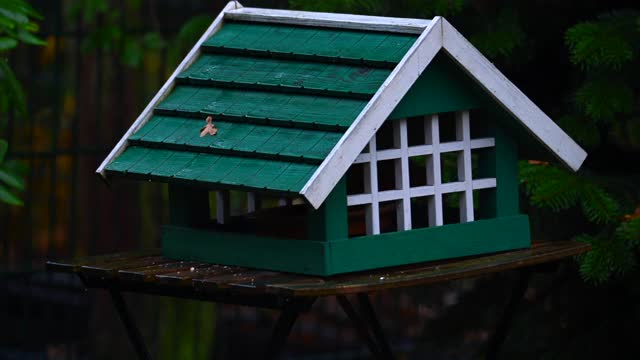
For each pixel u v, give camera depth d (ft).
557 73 32.37
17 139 47.11
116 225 47.01
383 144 23.61
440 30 20.98
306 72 21.66
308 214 20.76
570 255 22.98
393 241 21.17
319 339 51.21
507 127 22.74
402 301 47.67
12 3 26.11
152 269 21.53
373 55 21.12
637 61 28.53
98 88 42.45
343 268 20.51
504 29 30.07
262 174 20.29
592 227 29.58
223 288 19.90
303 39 22.39
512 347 30.91
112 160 22.21
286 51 22.24
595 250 26.94
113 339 47.32
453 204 26.81
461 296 31.76
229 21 23.71
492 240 22.56
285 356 49.42
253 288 19.56
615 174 30.27
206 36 23.40
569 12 31.40
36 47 46.47
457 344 32.17
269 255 21.11
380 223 24.54
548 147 22.58
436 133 21.89
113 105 50.24
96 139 44.11
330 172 19.63
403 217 21.45
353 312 25.63
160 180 21.44
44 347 48.57
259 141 20.90
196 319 45.78
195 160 21.39
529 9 31.32
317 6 28.99
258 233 22.74
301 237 22.39
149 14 44.52
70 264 22.36
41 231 50.65
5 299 48.85
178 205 22.76
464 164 22.26
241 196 38.19
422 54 20.68
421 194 21.74
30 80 46.24
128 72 50.24
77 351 48.91
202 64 23.06
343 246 20.51
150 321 46.68
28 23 26.86
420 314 45.44
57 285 46.98
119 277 21.36
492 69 21.77
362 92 20.58
